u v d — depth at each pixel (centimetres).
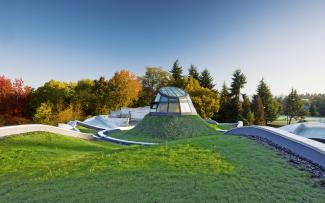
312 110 12875
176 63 10306
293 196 763
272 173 966
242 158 1195
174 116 3459
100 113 8356
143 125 3497
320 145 1115
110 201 791
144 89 10338
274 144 1442
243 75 9419
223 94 9769
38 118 6203
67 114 6619
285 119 11806
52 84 9094
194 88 8194
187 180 933
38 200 851
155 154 1383
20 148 1722
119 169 1142
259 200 744
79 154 1791
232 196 775
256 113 8869
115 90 8706
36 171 1276
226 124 5241
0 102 6800
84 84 9350
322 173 951
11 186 1046
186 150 1433
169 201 761
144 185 909
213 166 1096
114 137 3275
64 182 1025
